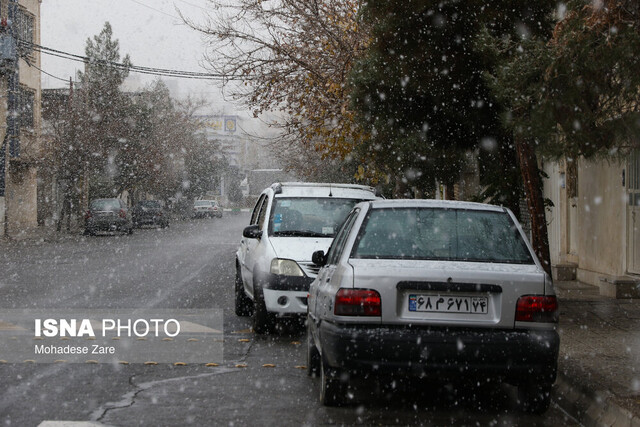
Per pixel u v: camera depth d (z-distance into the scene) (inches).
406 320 231.9
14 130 1524.4
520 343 229.9
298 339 391.2
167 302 532.4
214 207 2760.8
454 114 457.1
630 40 247.6
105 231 1605.6
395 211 264.2
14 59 1376.7
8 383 285.7
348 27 687.1
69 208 1614.2
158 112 2273.6
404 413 252.4
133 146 1905.8
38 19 1664.6
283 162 1546.5
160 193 2491.4
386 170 803.4
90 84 1822.1
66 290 604.1
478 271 234.7
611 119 269.9
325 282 264.1
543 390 245.9
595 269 611.2
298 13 723.4
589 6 257.9
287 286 387.9
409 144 630.5
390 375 231.6
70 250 1115.9
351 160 1085.1
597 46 256.2
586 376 272.8
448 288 232.8
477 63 432.1
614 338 359.3
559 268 649.6
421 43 437.1
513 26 418.9
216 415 245.4
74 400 261.7
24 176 1627.7
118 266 842.8
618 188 558.6
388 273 233.9
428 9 428.5
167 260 936.9
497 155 539.8
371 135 625.6
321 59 727.1
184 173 2610.7
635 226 536.1
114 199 1587.1
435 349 228.5
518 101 279.9
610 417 234.7
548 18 419.2
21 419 237.6
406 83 450.9
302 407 256.7
